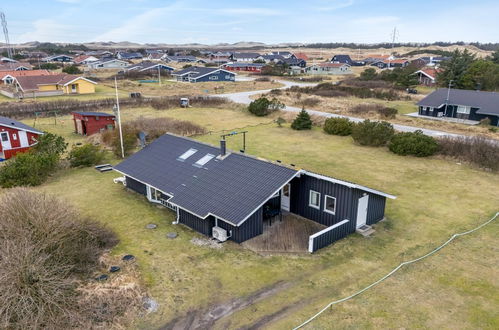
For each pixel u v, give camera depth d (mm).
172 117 47625
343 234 17938
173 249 16812
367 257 16266
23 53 184250
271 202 19938
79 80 70750
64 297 12195
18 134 31109
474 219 19766
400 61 130875
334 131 38750
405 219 19906
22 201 15203
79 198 22688
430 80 82625
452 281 14305
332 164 29125
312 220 19766
